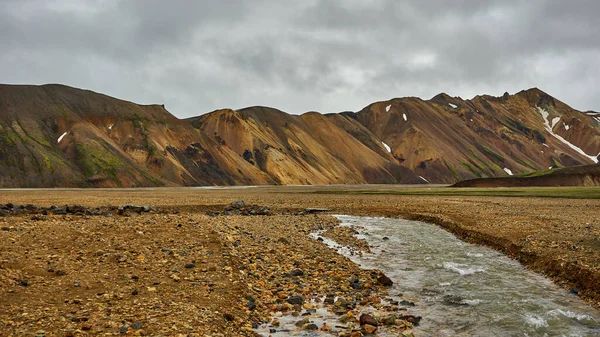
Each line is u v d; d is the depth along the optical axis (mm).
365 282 19844
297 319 14508
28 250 19656
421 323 14438
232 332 12555
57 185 167500
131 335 11242
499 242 29672
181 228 27125
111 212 41062
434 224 43750
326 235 35312
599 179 178625
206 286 16641
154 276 17391
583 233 30203
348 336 12836
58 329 11281
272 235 32281
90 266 18078
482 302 16922
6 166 165125
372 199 78188
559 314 15391
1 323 11375
